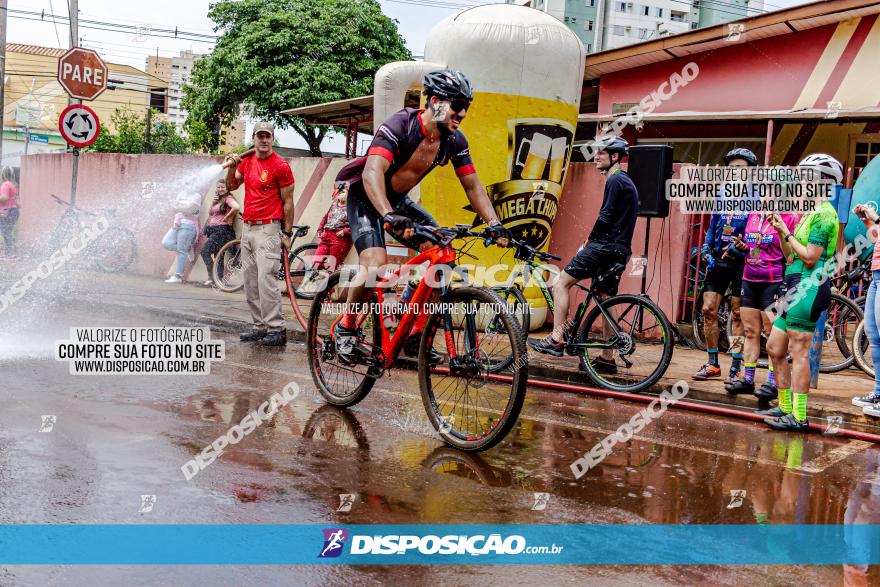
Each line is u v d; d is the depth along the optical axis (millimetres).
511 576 2963
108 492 3531
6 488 3480
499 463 4418
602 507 3805
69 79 12391
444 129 4742
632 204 6676
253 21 31016
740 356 6910
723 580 3049
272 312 7836
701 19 72562
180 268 12820
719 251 6945
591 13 69562
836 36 13570
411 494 3799
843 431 5598
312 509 3510
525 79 8422
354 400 5371
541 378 7180
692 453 4926
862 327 7762
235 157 7789
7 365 6074
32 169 16688
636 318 6758
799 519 3814
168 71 69812
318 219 12133
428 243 4910
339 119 19469
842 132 13805
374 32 31141
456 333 4746
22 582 2676
